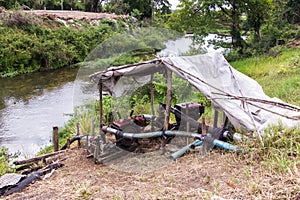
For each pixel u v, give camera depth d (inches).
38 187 183.8
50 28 887.1
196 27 610.5
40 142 339.0
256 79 423.8
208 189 153.7
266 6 594.6
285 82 352.8
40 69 772.0
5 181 190.2
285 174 150.6
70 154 235.6
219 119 228.7
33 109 464.8
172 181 169.3
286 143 181.0
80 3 1366.9
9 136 360.2
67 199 162.6
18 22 832.9
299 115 221.0
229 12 618.2
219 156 191.8
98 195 163.3
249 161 175.3
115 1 1321.4
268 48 596.1
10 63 725.9
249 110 218.5
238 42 625.0
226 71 236.5
